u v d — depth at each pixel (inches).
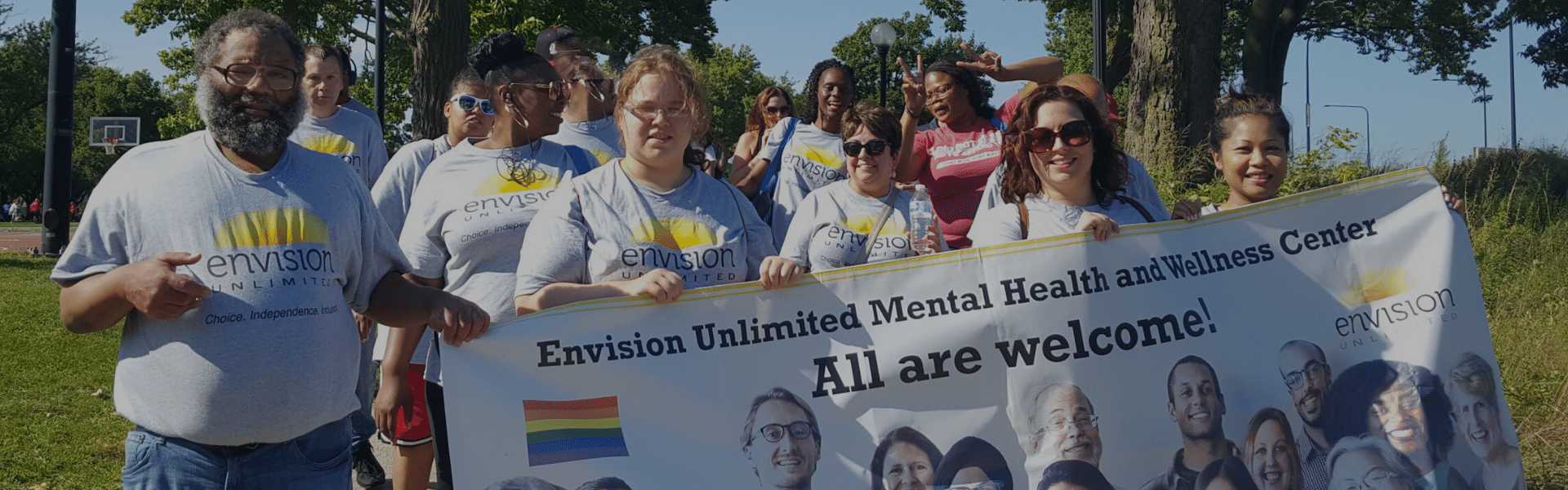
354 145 218.5
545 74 151.4
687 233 125.1
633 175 125.6
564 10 956.6
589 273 124.6
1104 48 490.6
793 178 215.3
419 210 150.3
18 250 1007.0
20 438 231.0
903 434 128.5
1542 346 263.4
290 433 107.1
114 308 100.0
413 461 162.7
